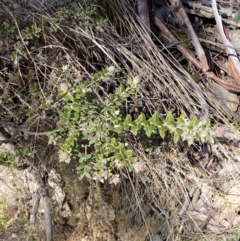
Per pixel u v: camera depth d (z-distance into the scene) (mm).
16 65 616
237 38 750
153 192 638
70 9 638
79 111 535
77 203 659
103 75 570
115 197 652
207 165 664
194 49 739
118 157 518
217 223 627
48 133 564
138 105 642
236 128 667
